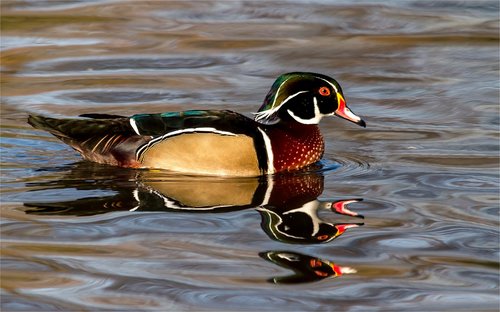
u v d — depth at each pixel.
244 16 21.84
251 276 9.74
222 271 9.85
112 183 12.79
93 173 13.23
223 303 9.15
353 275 9.84
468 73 18.34
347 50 19.50
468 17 21.66
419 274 9.86
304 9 22.33
